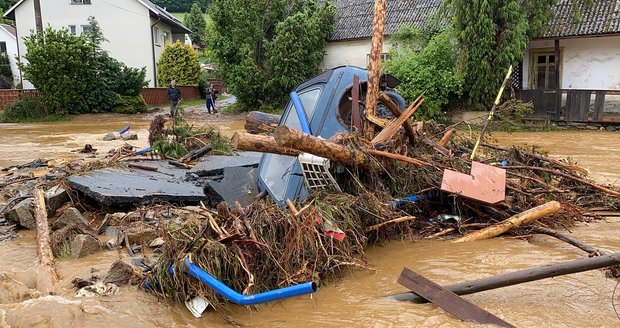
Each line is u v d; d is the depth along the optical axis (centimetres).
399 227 573
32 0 3447
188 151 1039
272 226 454
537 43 2089
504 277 405
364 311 402
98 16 3491
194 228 447
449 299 398
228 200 678
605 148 1371
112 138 1672
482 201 580
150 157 1033
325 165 545
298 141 500
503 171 618
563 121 1939
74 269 505
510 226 576
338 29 2669
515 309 394
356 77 649
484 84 1933
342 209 512
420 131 696
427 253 534
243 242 423
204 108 3123
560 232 597
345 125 639
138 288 451
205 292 405
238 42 2628
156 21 3688
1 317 390
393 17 2508
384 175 600
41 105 2641
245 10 2588
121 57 3553
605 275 453
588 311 388
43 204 650
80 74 2722
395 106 633
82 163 1001
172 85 2472
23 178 902
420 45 2225
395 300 420
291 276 438
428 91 1966
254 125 1171
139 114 2839
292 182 590
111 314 399
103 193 657
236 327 385
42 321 381
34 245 593
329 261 461
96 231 624
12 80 4094
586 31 1905
